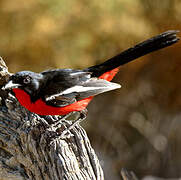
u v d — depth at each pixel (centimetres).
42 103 717
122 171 795
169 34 787
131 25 1355
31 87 715
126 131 1457
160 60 1469
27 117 716
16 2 1312
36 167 655
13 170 696
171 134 1417
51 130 679
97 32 1352
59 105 730
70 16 1338
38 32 1328
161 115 1459
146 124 1447
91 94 757
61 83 741
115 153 1422
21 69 1352
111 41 1372
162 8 1416
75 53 1348
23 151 681
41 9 1323
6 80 762
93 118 1464
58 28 1335
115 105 1479
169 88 1472
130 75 1478
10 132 702
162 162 1398
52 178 630
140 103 1478
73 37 1345
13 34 1334
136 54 789
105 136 1442
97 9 1342
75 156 647
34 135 670
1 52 1350
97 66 796
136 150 1421
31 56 1354
